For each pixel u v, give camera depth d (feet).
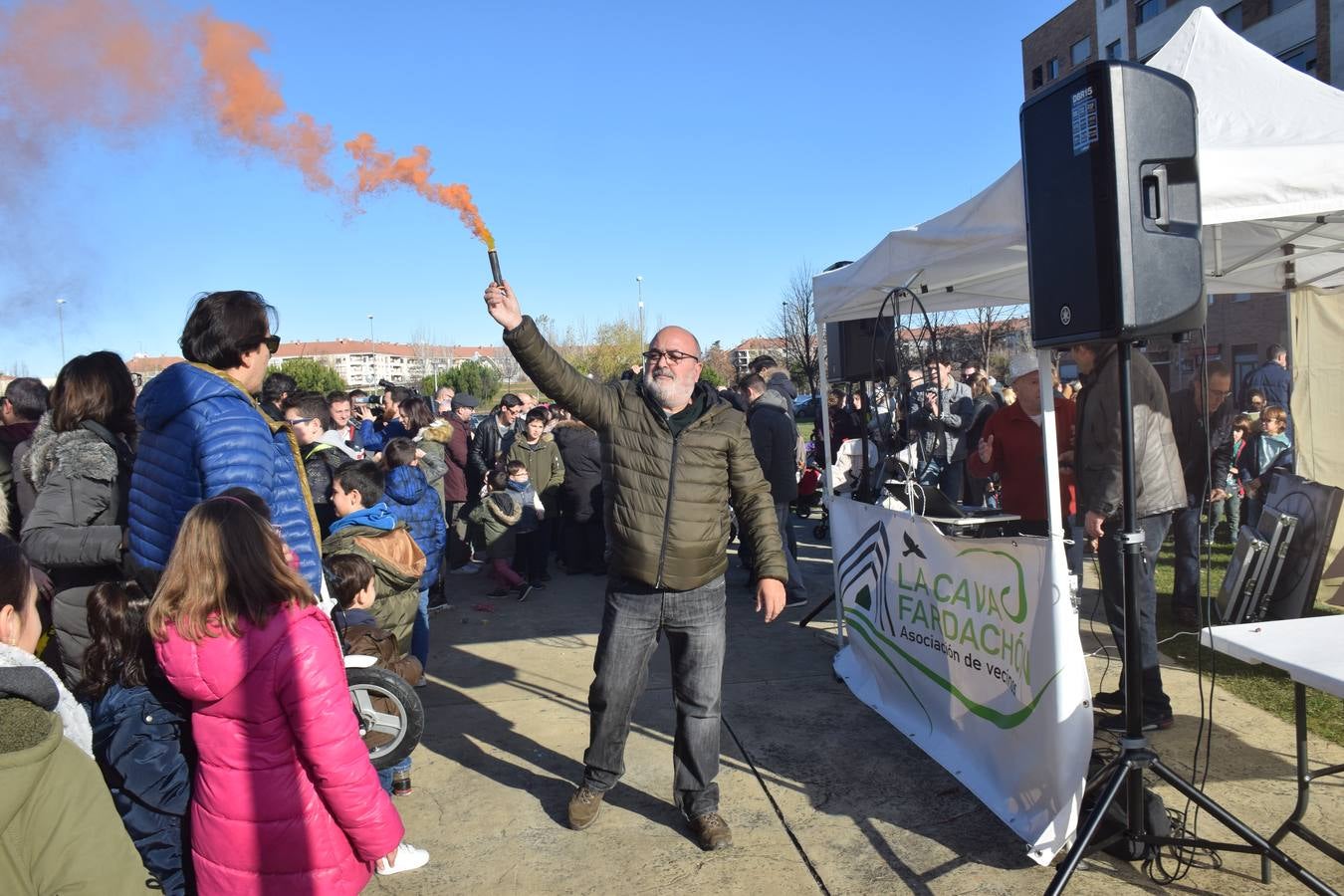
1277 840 9.12
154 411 8.21
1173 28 88.38
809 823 10.71
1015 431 16.79
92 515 9.34
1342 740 12.25
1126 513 8.78
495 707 15.06
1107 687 14.56
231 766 6.68
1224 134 12.03
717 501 10.32
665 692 15.60
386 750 9.11
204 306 8.59
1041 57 110.73
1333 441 19.08
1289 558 14.79
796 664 16.75
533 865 9.94
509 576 23.30
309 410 17.63
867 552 14.76
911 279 14.43
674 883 9.51
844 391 37.81
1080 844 8.54
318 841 6.84
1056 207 8.80
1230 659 15.87
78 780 4.92
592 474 26.22
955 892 9.16
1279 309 68.69
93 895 4.82
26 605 5.62
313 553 8.91
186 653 6.50
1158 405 12.51
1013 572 10.30
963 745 11.65
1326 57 73.31
